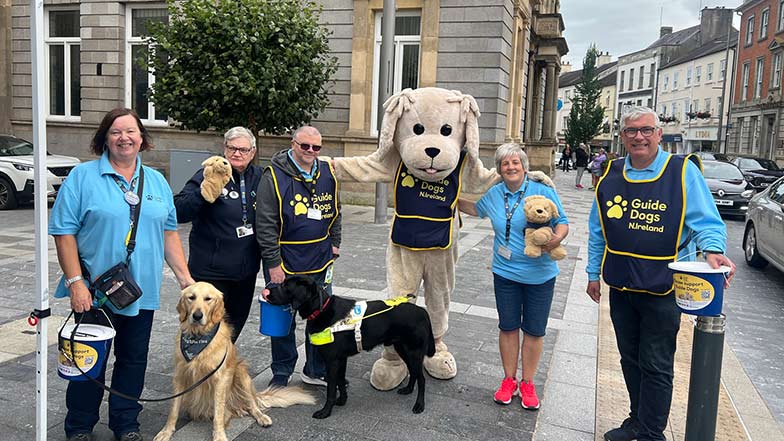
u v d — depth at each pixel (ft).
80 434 11.21
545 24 76.79
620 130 11.46
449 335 18.49
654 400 11.15
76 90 57.00
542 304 13.34
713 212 10.68
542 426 12.85
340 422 12.65
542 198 12.93
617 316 11.93
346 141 48.11
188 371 11.34
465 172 14.82
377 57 48.14
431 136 13.57
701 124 171.42
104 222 10.44
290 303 12.08
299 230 13.35
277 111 35.78
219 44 34.01
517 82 59.47
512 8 49.78
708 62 168.96
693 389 10.21
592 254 12.39
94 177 10.52
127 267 10.70
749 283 29.17
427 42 46.06
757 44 140.26
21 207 45.09
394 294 14.24
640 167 11.30
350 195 49.65
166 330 18.03
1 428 11.77
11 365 14.83
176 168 40.68
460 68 45.65
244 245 13.33
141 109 54.75
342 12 47.39
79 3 54.75
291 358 14.21
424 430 12.42
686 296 9.89
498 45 44.75
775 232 28.76
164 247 11.96
